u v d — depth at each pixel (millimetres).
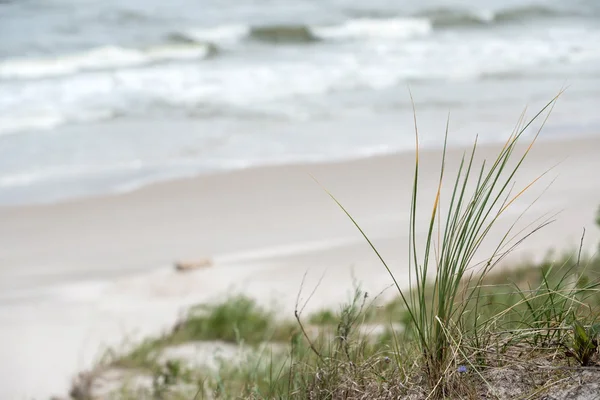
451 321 3357
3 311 11938
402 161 18234
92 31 37281
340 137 20859
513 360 3236
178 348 9914
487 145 19203
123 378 9086
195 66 32156
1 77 30547
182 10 41281
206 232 14891
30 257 13969
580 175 16500
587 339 3123
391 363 3488
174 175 17984
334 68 31062
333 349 4082
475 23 40969
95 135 22188
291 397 3604
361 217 15117
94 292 12570
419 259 12219
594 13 42688
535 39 37125
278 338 9695
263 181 17406
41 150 20688
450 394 3104
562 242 12336
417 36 38219
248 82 28828
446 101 25000
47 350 10719
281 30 37594
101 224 15391
